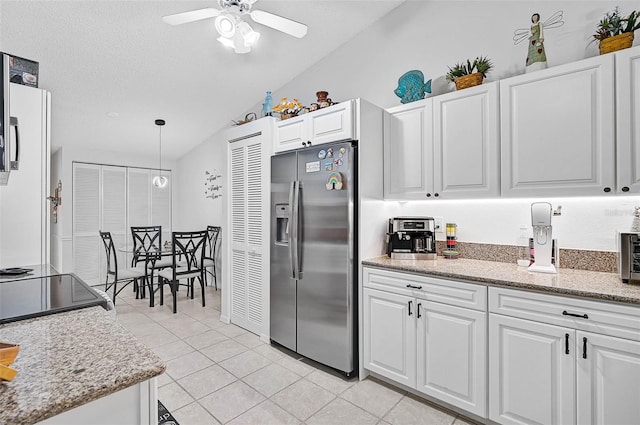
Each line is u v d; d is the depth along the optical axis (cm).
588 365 148
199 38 296
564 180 180
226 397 212
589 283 165
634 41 184
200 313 383
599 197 184
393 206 274
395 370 217
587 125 173
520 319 167
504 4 230
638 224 175
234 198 344
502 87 200
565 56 206
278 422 188
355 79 315
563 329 155
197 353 277
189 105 413
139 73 336
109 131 461
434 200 249
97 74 329
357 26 305
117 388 71
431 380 200
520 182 194
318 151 251
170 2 254
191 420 189
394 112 251
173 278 386
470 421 188
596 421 147
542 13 215
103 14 256
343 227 235
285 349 285
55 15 251
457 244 252
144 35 285
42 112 226
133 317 368
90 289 146
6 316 108
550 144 184
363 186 237
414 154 240
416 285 207
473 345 183
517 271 197
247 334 318
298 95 368
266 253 300
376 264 226
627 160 162
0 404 61
